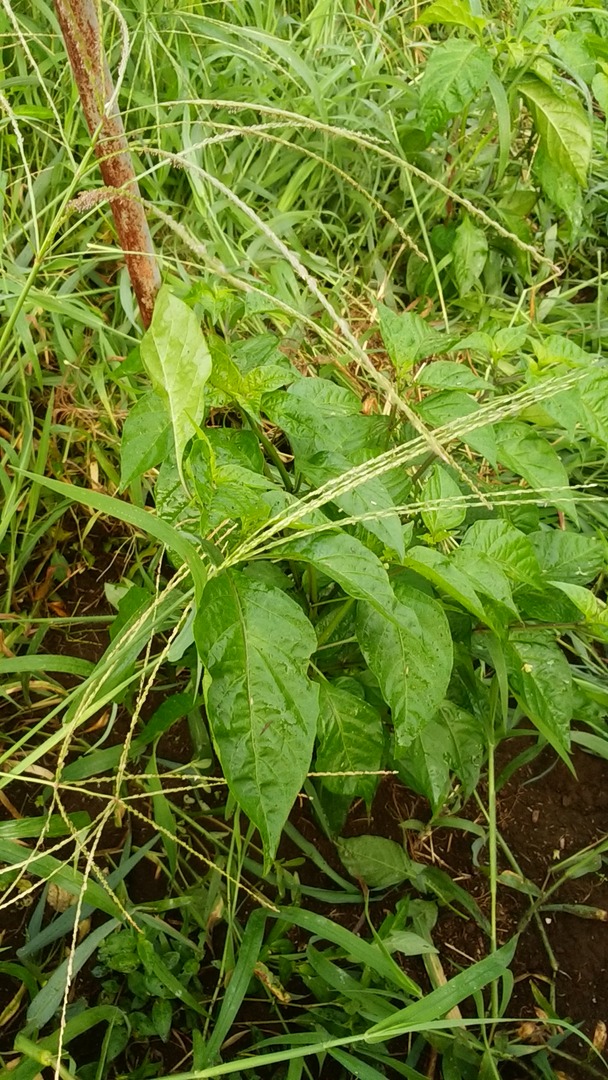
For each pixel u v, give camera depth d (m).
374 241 0.92
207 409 0.56
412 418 0.36
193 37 0.78
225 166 0.80
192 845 0.55
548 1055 0.51
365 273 0.88
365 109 0.90
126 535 0.69
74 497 0.36
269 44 0.75
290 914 0.48
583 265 0.99
